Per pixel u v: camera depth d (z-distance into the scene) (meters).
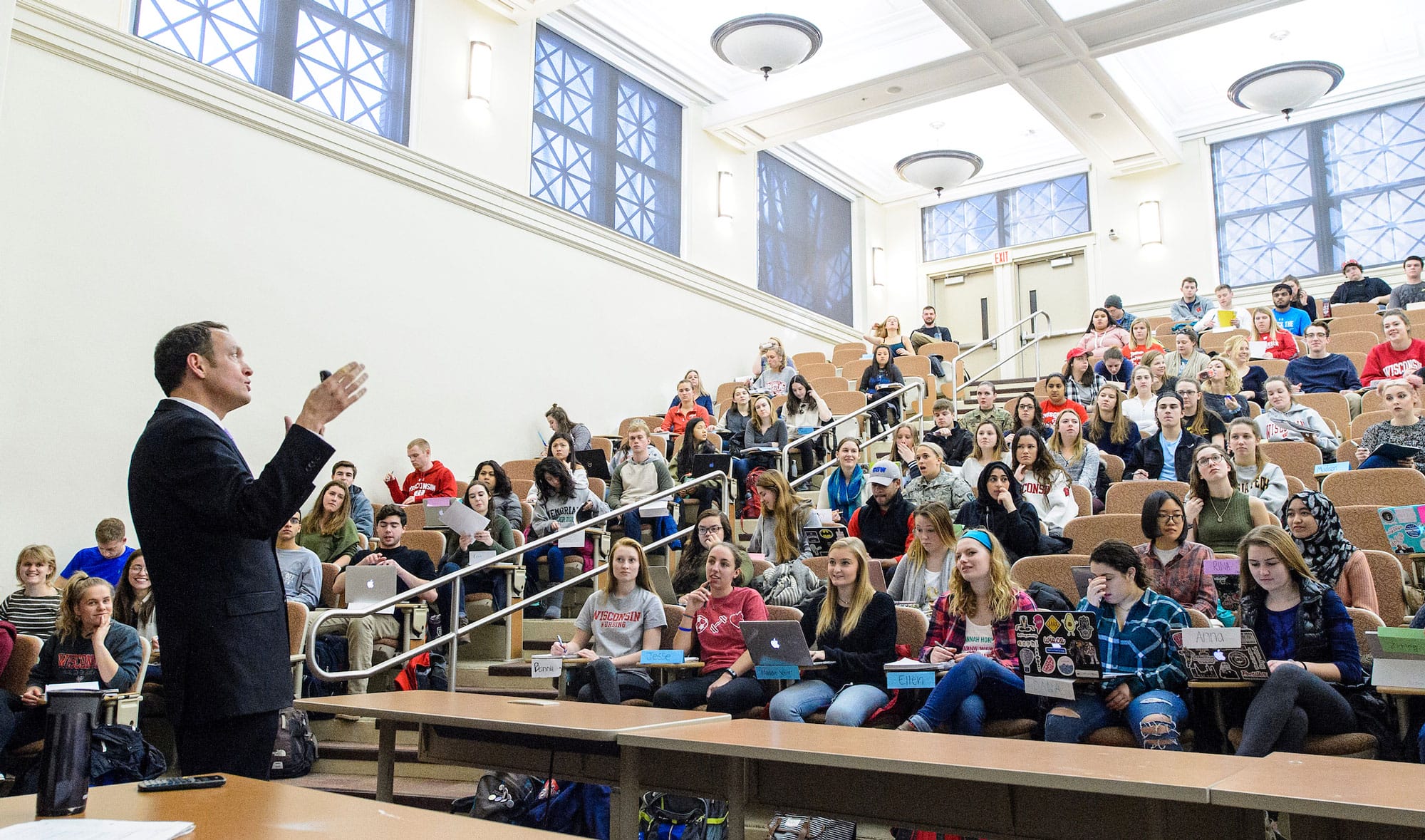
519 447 8.50
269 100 7.06
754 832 3.66
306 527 5.95
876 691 3.58
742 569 4.68
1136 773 1.84
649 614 4.36
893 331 10.67
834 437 7.86
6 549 5.57
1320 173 11.22
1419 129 10.75
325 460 2.15
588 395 9.20
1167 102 11.66
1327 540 3.57
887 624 3.79
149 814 1.44
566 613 6.07
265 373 6.86
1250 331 8.88
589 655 4.23
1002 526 4.66
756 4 10.08
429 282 7.98
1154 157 11.77
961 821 2.16
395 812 1.48
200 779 1.66
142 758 4.18
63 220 5.99
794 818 3.62
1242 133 11.68
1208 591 3.64
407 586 5.05
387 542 5.33
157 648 4.94
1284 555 3.23
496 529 5.66
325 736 4.77
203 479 2.12
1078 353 8.45
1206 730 3.23
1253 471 4.80
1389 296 9.13
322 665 4.69
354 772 4.51
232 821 1.40
